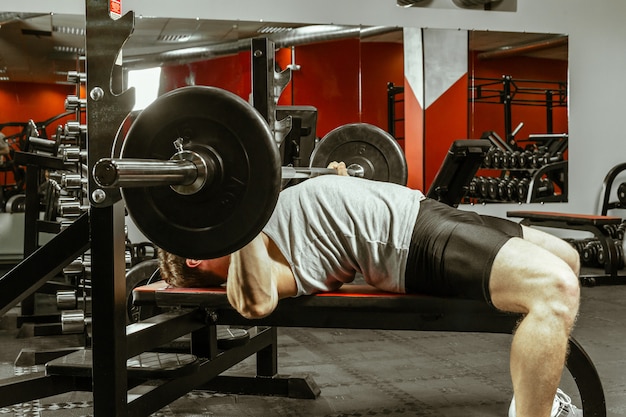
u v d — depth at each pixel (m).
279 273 1.95
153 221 1.54
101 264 1.68
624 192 6.68
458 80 6.74
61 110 6.00
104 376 1.70
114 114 1.61
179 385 2.07
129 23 1.59
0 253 5.99
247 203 1.49
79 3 5.94
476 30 6.77
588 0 7.01
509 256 1.72
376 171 3.70
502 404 2.44
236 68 6.29
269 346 2.59
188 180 1.47
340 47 6.52
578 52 7.02
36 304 4.89
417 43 6.65
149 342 1.91
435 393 2.58
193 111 1.48
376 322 2.04
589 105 7.06
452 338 3.60
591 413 2.01
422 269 1.90
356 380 2.78
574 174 7.03
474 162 3.73
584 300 4.77
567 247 2.10
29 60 5.89
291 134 3.19
